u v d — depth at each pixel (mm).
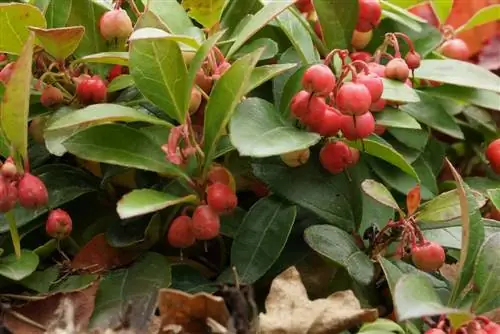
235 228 371
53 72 381
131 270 359
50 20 382
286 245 375
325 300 337
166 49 349
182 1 382
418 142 404
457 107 446
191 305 325
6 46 363
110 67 392
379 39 435
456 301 343
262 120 347
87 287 353
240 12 406
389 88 371
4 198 338
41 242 380
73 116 340
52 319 347
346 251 356
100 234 369
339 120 351
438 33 441
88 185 381
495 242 342
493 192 375
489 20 463
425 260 349
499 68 506
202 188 354
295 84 375
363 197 384
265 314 337
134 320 341
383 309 368
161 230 370
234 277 353
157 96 352
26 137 341
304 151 365
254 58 337
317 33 419
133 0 389
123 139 352
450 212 355
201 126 374
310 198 368
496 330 324
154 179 385
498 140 403
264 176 369
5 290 362
